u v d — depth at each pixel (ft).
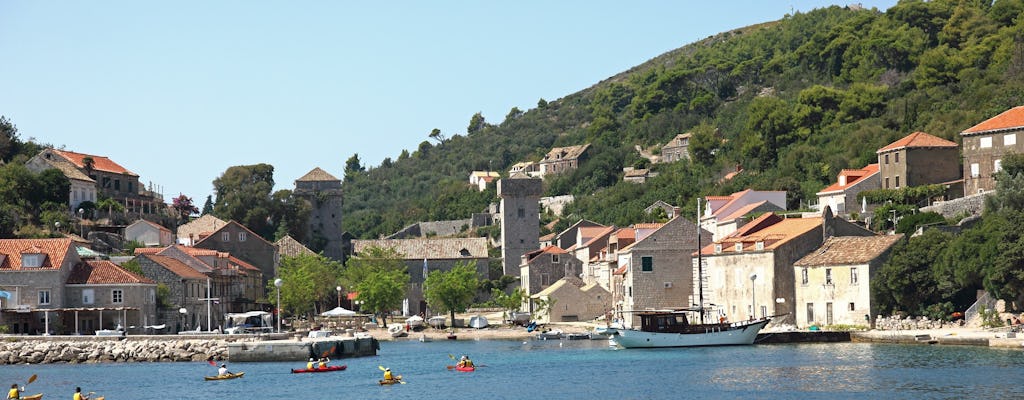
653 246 552.82
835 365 369.09
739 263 514.27
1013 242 410.72
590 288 654.12
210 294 585.22
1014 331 406.82
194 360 445.78
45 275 498.28
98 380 378.94
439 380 371.97
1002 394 300.20
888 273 447.42
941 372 341.00
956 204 580.71
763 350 429.38
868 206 647.56
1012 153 603.67
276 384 365.40
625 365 398.21
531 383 358.64
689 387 337.11
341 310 631.97
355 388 354.74
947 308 438.40
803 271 483.92
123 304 507.30
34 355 440.86
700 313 497.87
